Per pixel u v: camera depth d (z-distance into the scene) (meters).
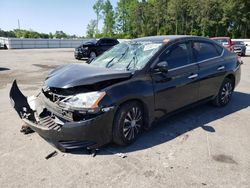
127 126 3.39
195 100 4.48
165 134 3.87
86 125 2.98
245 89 7.21
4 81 8.19
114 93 3.14
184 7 53.78
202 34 51.50
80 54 16.02
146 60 3.71
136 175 2.78
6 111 4.92
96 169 2.89
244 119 4.57
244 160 3.12
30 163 3.01
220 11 47.97
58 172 2.83
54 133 3.04
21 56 18.70
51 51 26.42
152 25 62.72
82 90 3.11
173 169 2.90
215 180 2.70
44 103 3.42
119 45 4.68
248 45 25.27
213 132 3.97
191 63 4.30
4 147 3.39
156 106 3.72
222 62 4.99
